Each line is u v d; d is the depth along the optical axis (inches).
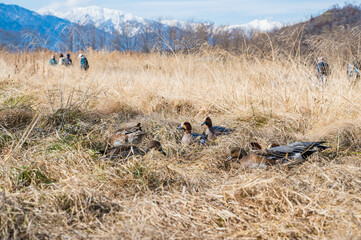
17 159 192.9
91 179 174.4
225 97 368.5
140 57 711.7
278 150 199.6
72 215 142.9
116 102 355.9
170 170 188.7
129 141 242.4
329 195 153.7
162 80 456.1
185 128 265.0
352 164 195.9
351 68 346.9
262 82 374.3
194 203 152.6
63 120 285.4
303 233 131.0
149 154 204.8
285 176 172.7
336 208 140.7
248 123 303.0
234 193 160.2
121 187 170.2
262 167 196.4
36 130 251.9
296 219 139.8
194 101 377.1
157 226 136.5
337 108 301.0
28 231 129.4
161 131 276.8
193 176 184.4
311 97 325.7
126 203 153.9
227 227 137.3
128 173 183.9
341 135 250.8
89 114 316.5
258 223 137.7
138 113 351.9
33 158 196.9
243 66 405.1
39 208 146.3
